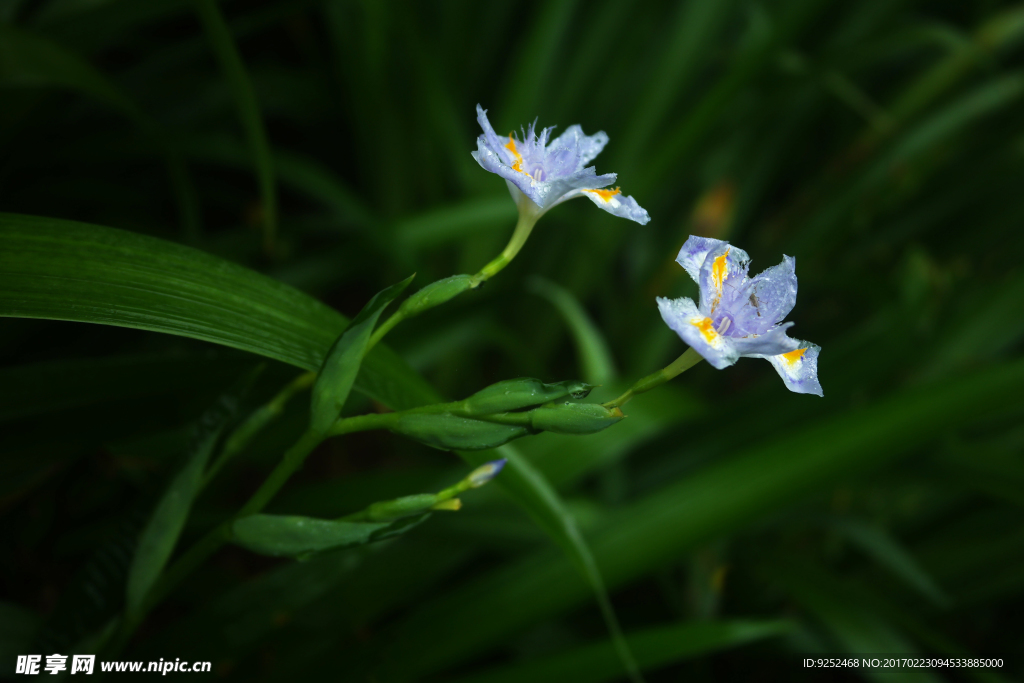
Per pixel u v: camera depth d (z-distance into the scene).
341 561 0.68
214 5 0.66
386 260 1.13
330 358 0.55
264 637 0.68
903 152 1.38
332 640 0.75
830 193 1.46
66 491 0.73
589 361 0.93
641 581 1.17
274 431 0.75
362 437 1.23
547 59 1.17
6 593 0.75
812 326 1.56
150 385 0.64
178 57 1.12
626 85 1.36
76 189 1.01
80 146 0.93
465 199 1.12
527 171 0.57
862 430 0.78
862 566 1.17
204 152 1.00
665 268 1.37
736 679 1.10
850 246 1.52
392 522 0.56
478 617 0.72
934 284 1.30
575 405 0.54
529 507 0.64
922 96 1.38
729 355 0.53
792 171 1.74
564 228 1.32
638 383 0.54
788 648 1.00
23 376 0.61
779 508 0.75
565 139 0.58
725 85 1.10
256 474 1.11
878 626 0.92
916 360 1.22
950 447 0.98
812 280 1.33
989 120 1.53
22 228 0.58
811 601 0.95
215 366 0.65
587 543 0.74
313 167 1.05
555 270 1.35
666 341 1.40
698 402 0.93
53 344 0.83
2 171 0.90
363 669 0.70
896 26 1.21
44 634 0.61
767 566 1.01
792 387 0.53
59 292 0.57
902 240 1.50
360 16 1.12
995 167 1.42
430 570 0.80
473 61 1.37
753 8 1.28
